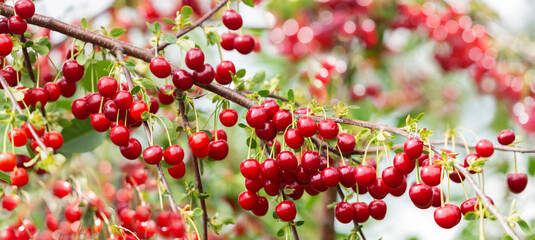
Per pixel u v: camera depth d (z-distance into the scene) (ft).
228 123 3.72
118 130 3.52
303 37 6.00
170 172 3.79
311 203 5.19
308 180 3.64
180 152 3.55
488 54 6.24
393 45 6.48
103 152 4.64
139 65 4.18
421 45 6.84
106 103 3.58
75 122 4.03
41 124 3.37
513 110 6.33
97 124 3.58
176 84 3.63
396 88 6.54
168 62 3.62
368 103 5.84
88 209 3.74
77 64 3.73
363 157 3.60
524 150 3.75
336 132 3.53
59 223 3.78
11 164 3.33
